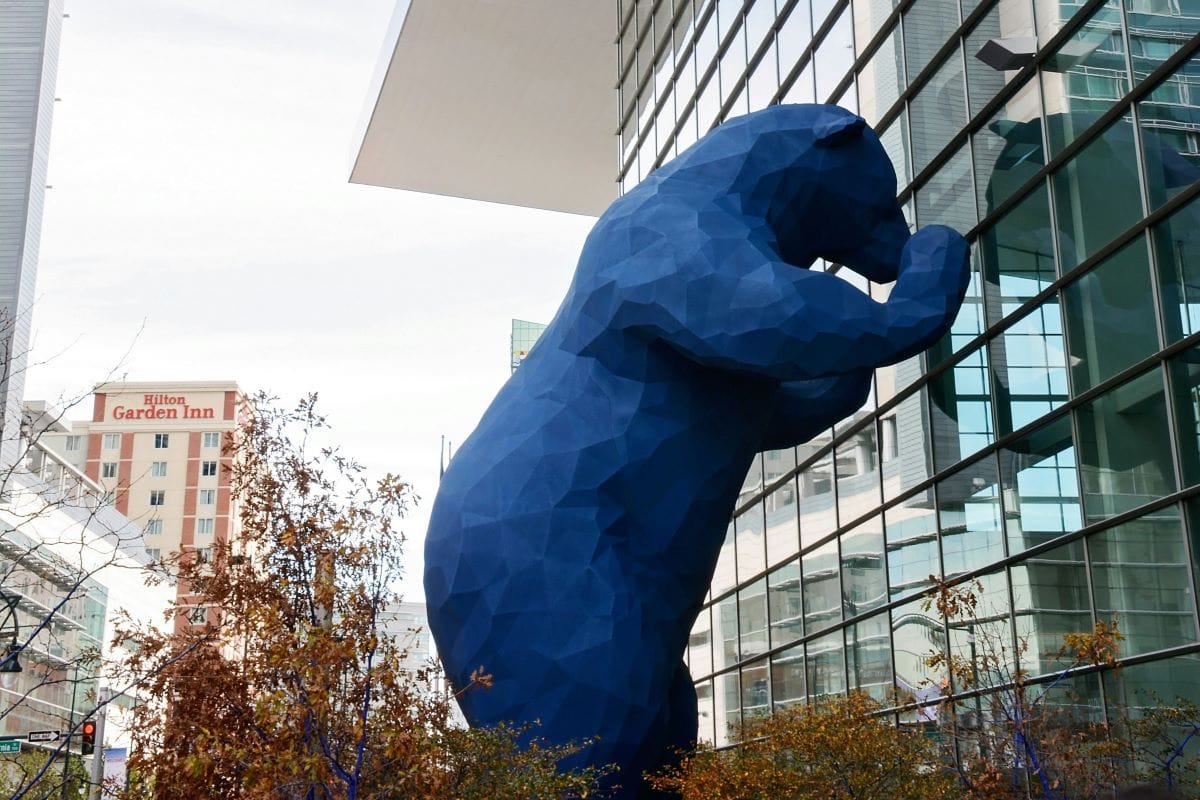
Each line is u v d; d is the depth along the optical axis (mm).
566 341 8266
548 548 7668
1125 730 8359
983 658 8828
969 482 11172
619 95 23234
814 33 14703
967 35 11484
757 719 10477
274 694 5938
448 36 25281
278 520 7762
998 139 10945
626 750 7551
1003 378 10742
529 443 7941
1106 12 9578
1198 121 8500
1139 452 8977
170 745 7480
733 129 8383
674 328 7512
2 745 10836
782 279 7328
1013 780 7758
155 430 76000
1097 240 9555
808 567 14500
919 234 8047
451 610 7871
